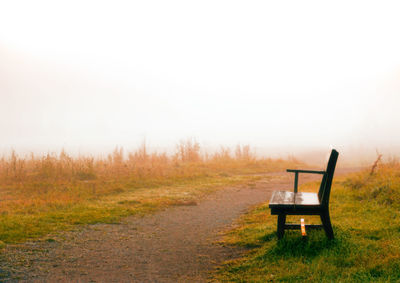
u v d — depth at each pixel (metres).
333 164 5.16
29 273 4.79
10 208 9.41
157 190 12.99
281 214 5.39
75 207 9.58
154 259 5.41
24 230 7.09
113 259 5.42
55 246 6.12
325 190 5.22
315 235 5.48
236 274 4.61
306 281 4.06
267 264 4.81
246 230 6.87
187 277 4.62
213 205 10.31
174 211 9.43
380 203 7.78
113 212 9.08
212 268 4.93
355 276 4.04
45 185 13.38
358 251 4.76
